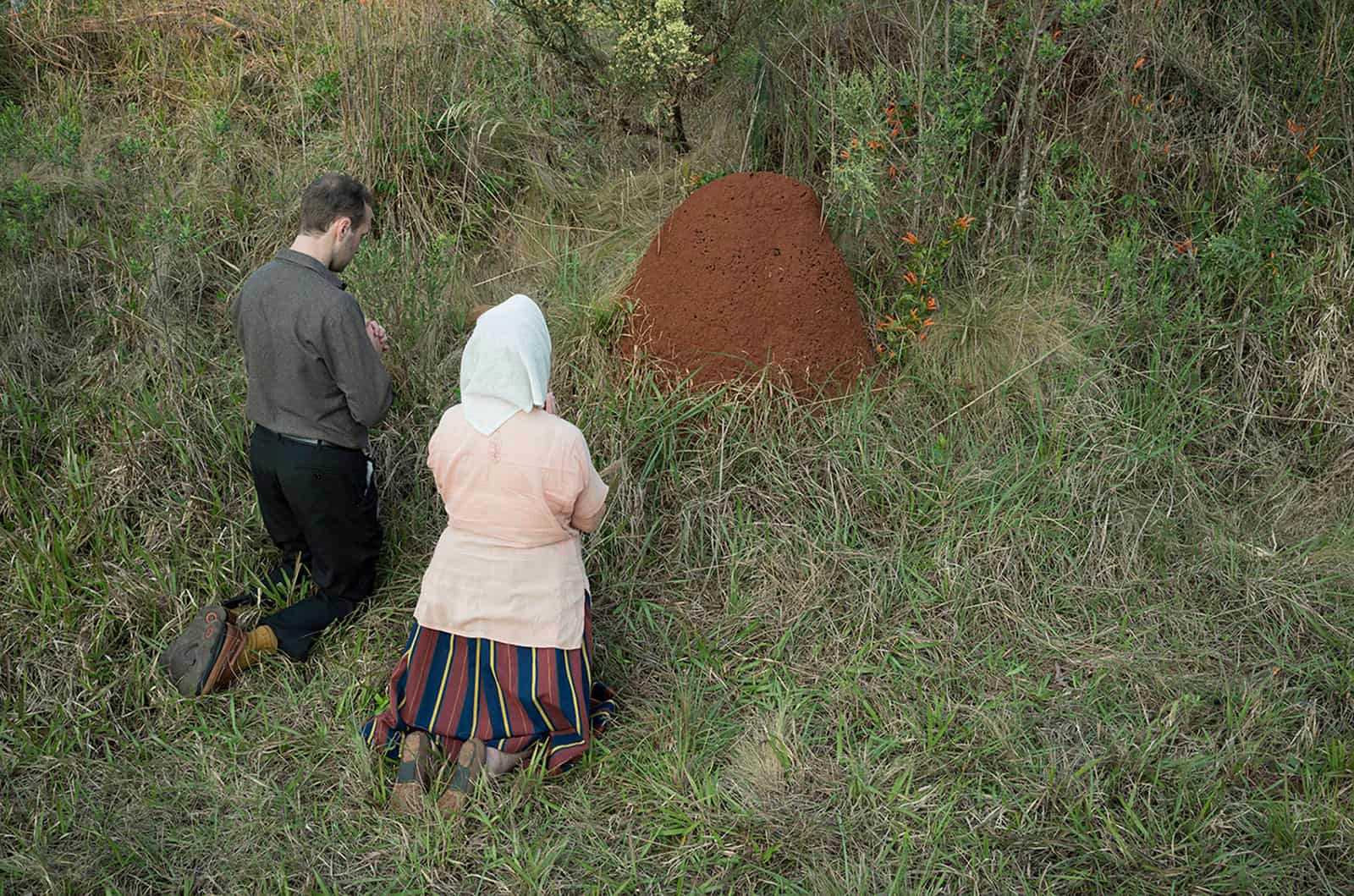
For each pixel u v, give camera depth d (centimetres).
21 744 309
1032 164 454
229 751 313
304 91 527
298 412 329
